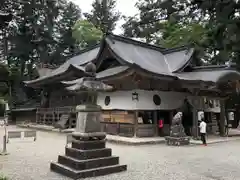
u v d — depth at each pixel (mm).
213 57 24359
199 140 15758
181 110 18594
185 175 7648
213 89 16859
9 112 33031
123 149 12688
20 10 38250
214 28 16000
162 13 23359
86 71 8555
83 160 7453
